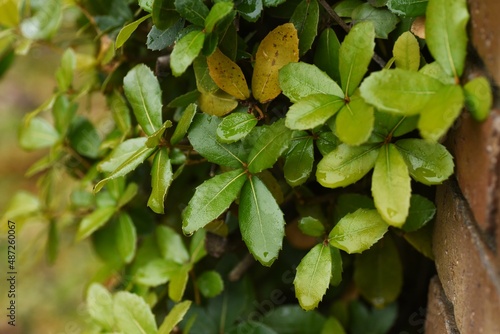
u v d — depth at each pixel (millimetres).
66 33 764
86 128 733
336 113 556
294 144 578
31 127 739
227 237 660
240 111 605
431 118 510
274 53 580
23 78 1570
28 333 1028
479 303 529
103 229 736
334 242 575
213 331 696
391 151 544
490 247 521
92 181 742
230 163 579
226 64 586
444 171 543
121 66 691
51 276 1119
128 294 633
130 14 669
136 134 675
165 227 686
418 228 596
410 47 561
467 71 533
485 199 514
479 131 520
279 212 563
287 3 609
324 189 662
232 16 564
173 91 682
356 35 547
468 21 534
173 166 670
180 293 647
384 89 521
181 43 555
